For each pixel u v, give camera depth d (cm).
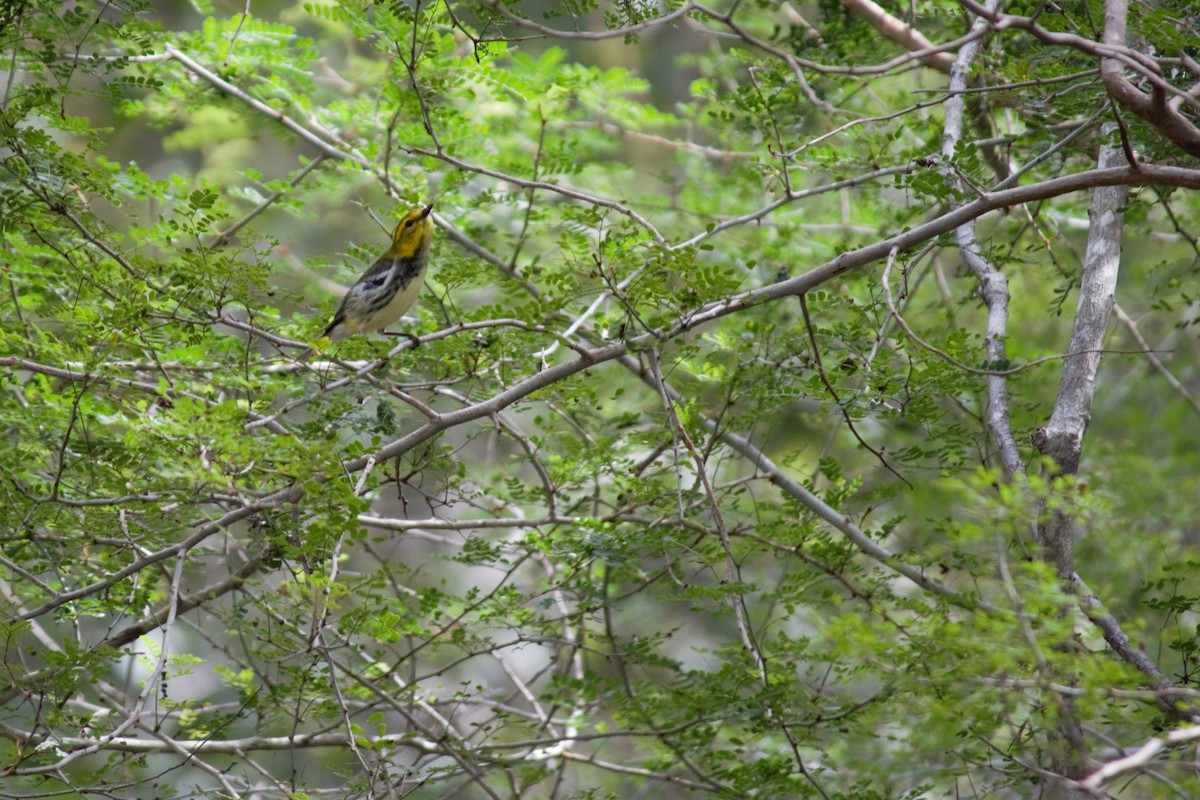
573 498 1505
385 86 1270
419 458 1083
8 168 968
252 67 1405
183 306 962
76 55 1065
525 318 949
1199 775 757
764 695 967
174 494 891
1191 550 1214
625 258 1011
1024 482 790
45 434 1043
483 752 1152
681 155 1717
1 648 1045
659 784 1267
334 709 1049
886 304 952
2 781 1065
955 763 855
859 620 757
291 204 1293
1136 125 969
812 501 1165
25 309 1226
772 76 1327
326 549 864
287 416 1063
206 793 1015
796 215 1666
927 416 997
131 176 1169
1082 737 785
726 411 1238
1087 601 824
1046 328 1812
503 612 1141
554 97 1430
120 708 945
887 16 1397
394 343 905
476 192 1639
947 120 1107
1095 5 876
